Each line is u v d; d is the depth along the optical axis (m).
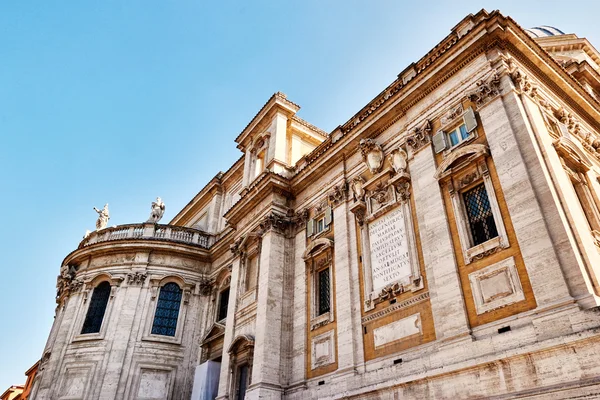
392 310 16.61
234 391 21.67
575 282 11.64
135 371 27.33
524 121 14.39
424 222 16.48
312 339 19.83
